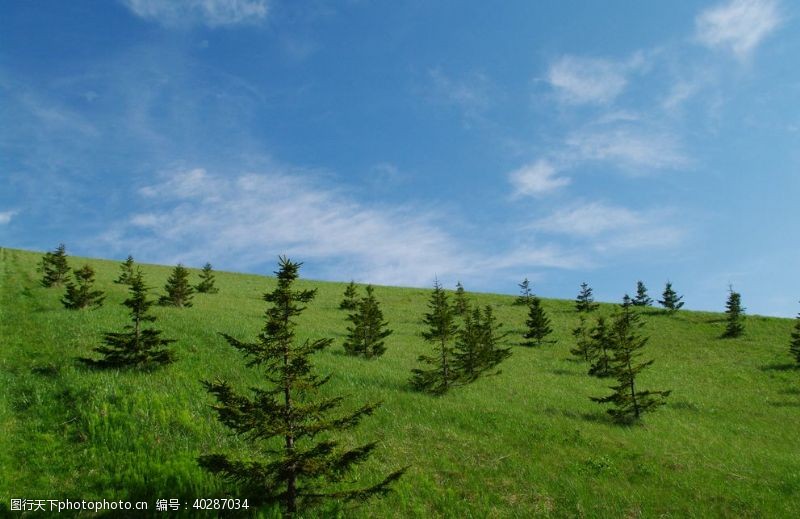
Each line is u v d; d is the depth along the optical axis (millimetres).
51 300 39938
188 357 22938
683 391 34938
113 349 20922
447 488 12984
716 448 21156
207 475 11812
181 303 47250
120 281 59875
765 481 16281
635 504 13062
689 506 13273
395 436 16516
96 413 14555
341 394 21219
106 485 11312
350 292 63969
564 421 21531
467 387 28109
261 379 20938
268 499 11016
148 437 13664
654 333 59812
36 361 20047
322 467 10031
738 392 35875
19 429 13578
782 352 49531
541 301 79062
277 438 14805
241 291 71500
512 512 12086
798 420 28891
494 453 15797
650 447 19328
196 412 15961
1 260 66375
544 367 41062
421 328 55625
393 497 12188
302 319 51406
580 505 12578
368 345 35625
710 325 63469
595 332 58312
